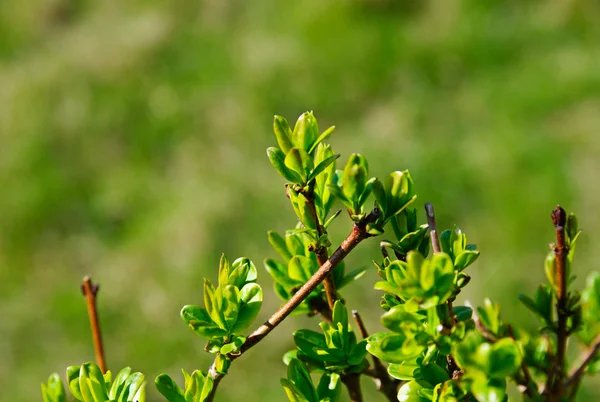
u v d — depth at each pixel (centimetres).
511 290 341
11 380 352
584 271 344
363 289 348
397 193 63
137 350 354
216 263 381
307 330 71
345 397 187
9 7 629
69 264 411
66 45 571
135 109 496
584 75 450
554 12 508
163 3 576
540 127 427
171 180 448
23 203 440
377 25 525
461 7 522
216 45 536
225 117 473
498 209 384
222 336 63
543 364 78
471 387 51
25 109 506
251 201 405
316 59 496
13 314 380
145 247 394
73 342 364
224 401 321
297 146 64
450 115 454
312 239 65
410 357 59
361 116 473
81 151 479
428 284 54
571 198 378
